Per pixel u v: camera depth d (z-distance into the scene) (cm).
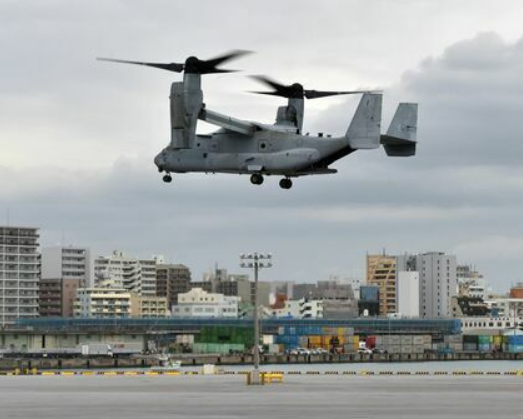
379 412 16512
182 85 19350
